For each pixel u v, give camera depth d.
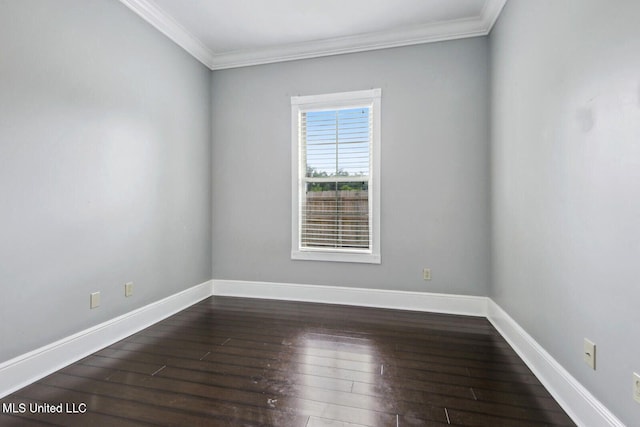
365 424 1.50
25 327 1.83
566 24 1.62
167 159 2.97
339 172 3.37
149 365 2.06
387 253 3.21
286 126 3.46
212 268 3.70
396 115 3.16
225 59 3.54
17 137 1.78
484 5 2.67
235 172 3.62
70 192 2.08
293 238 3.46
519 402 1.67
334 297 3.36
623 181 1.23
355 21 2.90
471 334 2.56
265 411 1.59
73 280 2.10
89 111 2.20
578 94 1.51
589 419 1.43
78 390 1.77
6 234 1.74
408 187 3.14
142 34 2.67
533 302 2.00
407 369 2.01
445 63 3.03
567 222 1.62
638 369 1.17
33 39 1.85
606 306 1.33
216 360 2.13
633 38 1.17
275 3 2.64
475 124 2.98
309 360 2.13
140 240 2.66
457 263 3.04
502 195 2.56
